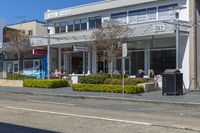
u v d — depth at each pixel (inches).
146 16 1317.7
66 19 1617.9
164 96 929.5
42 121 517.7
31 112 617.6
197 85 1194.6
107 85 1069.1
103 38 1234.6
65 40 1501.0
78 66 1598.2
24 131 440.5
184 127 466.3
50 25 1678.2
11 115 579.8
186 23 1170.6
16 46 1695.4
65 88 1237.7
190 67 1194.6
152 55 1320.1
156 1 1284.4
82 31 1469.0
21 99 911.0
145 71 1334.9
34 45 1651.1
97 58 1498.5
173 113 635.5
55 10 1648.6
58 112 621.3
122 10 1395.2
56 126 475.2
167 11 1256.8
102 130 446.0
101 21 1473.9
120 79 1110.4
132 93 1002.1
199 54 1214.3
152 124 489.7
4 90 1186.0
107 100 907.4
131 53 1375.5
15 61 1772.9
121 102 860.6
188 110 692.7
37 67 1649.9
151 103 826.2
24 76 1440.7
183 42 1213.7
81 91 1109.7
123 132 433.1
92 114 600.1
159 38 1294.3
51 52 1681.8
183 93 1004.6
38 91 1127.0
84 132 432.8
